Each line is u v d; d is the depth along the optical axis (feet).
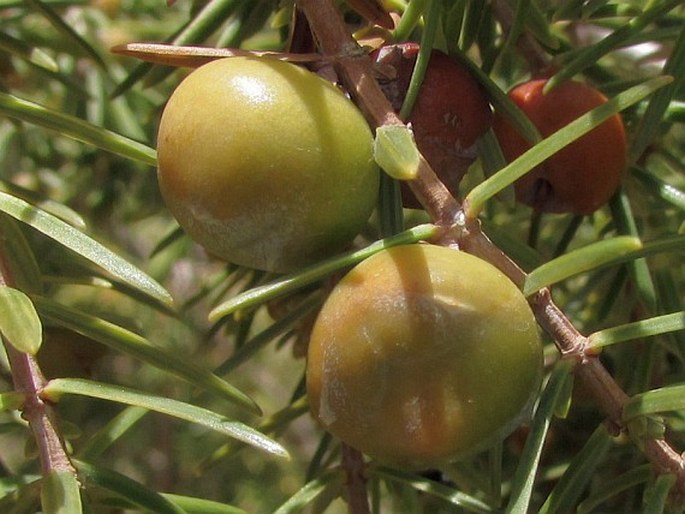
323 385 0.25
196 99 0.26
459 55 0.31
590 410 0.37
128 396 0.26
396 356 0.25
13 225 0.30
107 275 0.37
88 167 0.51
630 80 0.36
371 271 0.25
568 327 0.27
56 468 0.26
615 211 0.34
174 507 0.27
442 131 0.30
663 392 0.27
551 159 0.32
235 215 0.26
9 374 0.36
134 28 0.47
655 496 0.26
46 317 0.28
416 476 0.32
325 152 0.26
